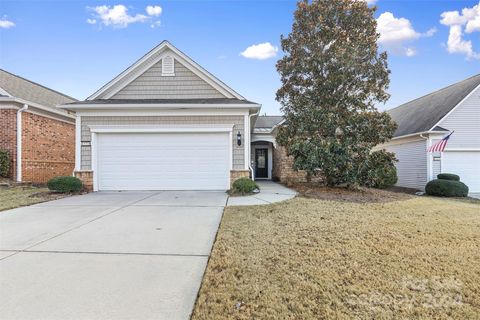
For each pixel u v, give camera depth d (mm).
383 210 6840
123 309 2510
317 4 11602
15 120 11711
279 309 2539
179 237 4582
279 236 4598
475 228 5266
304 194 9117
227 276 3168
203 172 10352
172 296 2738
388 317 2453
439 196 12320
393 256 3797
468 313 2531
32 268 3359
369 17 11594
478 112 13820
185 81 11289
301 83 11688
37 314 2424
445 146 13586
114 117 10188
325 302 2670
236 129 10305
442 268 3439
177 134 10320
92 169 10094
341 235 4656
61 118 14422
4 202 7547
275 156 16891
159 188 10266
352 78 10586
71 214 6238
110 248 4066
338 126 9695
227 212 6379
